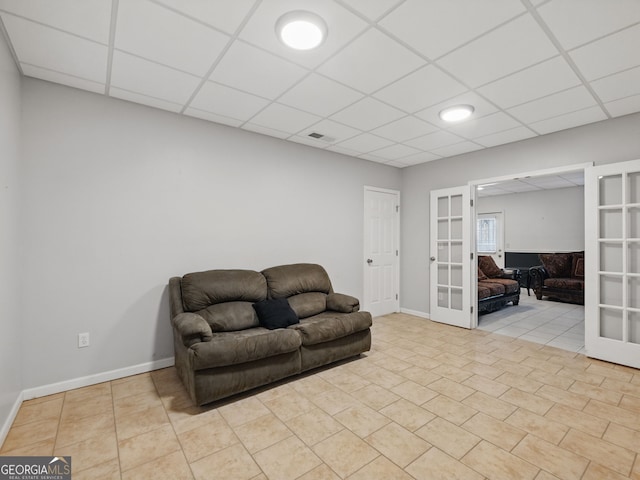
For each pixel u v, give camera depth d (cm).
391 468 166
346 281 450
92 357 261
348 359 317
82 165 256
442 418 212
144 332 285
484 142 387
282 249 380
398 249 520
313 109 293
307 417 214
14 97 213
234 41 194
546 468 165
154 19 175
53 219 244
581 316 500
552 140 351
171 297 280
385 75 233
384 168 500
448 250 454
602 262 316
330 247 430
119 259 273
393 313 512
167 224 298
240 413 219
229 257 337
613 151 309
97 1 160
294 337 259
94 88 254
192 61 216
